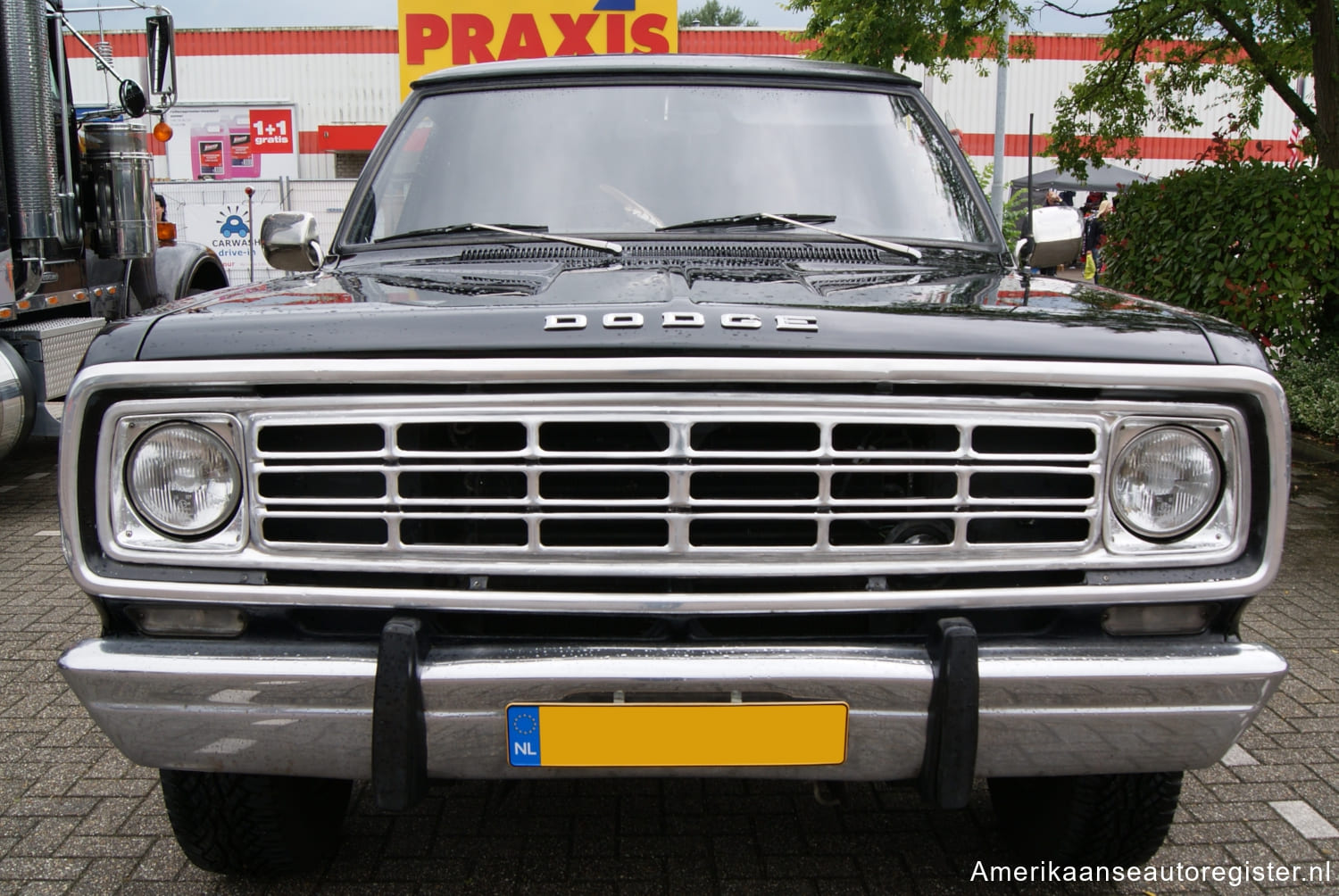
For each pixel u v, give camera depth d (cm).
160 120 686
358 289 234
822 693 192
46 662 407
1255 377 195
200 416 195
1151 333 201
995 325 200
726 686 190
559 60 343
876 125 324
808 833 287
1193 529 201
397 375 189
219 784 239
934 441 201
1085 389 197
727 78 330
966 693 191
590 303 204
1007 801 276
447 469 193
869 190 307
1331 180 697
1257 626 455
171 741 202
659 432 197
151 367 192
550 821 293
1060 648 199
